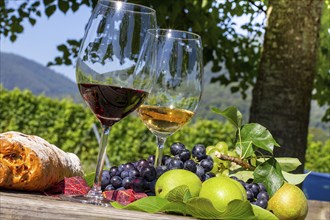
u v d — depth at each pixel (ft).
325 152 46.52
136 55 5.57
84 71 5.54
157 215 5.04
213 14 18.76
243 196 5.84
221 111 6.83
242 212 5.17
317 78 26.96
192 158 6.61
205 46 24.13
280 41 16.21
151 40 5.68
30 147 5.24
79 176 5.94
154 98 6.49
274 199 6.20
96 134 43.55
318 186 17.24
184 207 5.24
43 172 5.23
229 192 5.66
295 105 16.05
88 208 4.77
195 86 6.59
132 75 5.55
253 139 6.75
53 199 5.09
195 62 6.63
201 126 44.75
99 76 5.52
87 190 5.83
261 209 5.48
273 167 6.46
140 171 6.22
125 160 44.62
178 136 43.78
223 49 24.71
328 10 22.26
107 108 5.57
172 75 6.52
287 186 6.29
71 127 47.91
